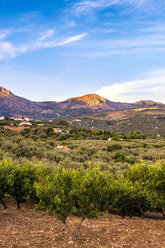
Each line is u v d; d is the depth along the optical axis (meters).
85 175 8.98
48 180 8.80
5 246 7.29
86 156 43.44
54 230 9.91
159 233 10.23
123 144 71.44
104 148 59.38
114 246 8.09
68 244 7.93
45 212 14.03
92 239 8.82
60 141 85.88
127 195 13.94
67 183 8.41
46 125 159.25
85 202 8.01
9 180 13.22
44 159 30.27
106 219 13.59
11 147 35.16
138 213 15.95
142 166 16.75
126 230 10.67
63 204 7.92
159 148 67.56
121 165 32.38
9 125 140.25
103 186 8.59
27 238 8.37
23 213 13.12
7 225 10.05
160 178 13.53
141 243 8.63
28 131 117.44
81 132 131.62
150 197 13.55
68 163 25.80
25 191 14.00
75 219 12.94
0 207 13.97
